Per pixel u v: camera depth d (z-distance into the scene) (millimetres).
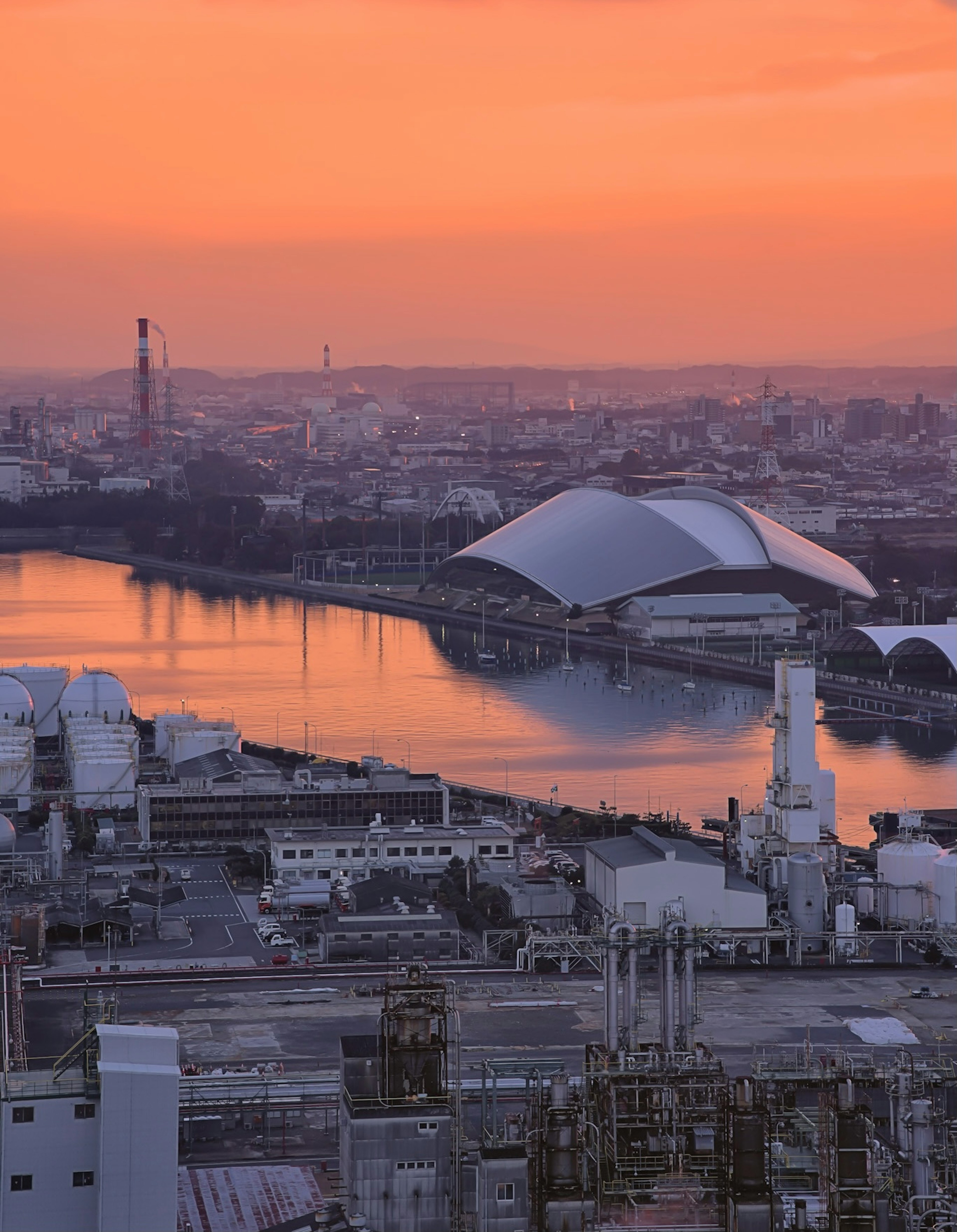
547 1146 155375
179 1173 186375
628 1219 154875
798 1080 169625
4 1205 158500
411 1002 175750
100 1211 158625
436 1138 167625
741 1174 152625
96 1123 159500
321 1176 186875
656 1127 167625
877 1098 191250
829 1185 158250
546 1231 154250
